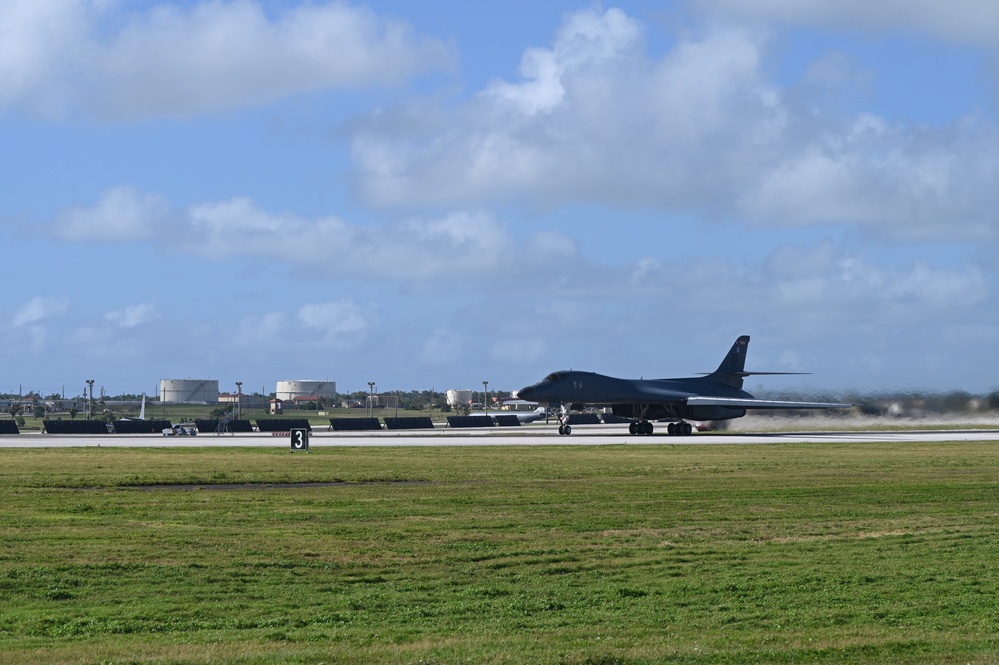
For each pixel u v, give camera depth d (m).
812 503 41.56
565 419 105.88
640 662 17.61
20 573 25.25
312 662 17.38
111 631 20.20
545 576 26.38
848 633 19.97
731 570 27.02
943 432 112.25
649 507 40.00
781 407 104.69
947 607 22.42
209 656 17.77
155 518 35.97
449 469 56.62
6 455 67.94
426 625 20.95
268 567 26.83
